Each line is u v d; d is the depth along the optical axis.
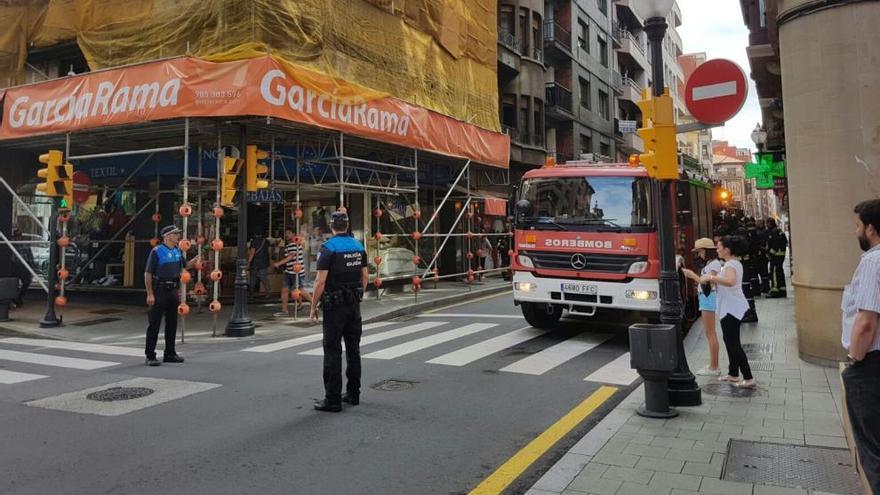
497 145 18.38
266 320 12.02
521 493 3.78
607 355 8.16
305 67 11.09
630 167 9.24
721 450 4.33
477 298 16.27
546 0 30.12
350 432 4.97
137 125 10.84
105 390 6.48
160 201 14.53
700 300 6.89
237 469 4.19
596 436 4.71
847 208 6.67
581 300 8.91
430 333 10.25
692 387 5.52
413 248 18.20
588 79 33.69
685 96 5.47
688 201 10.98
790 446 4.39
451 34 17.28
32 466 4.28
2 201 15.20
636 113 42.47
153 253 8.04
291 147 13.98
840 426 4.81
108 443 4.75
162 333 10.66
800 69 7.04
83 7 12.38
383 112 12.91
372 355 8.31
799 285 7.25
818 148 6.87
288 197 16.22
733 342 6.17
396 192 14.62
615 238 8.67
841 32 6.69
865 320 2.96
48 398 6.15
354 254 5.83
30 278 14.99
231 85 9.88
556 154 30.77
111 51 11.96
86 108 10.96
